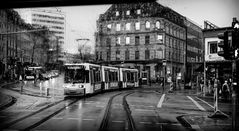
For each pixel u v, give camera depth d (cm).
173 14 7619
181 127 1248
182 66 8019
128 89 4500
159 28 6981
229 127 1248
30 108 1816
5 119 1366
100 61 7381
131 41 7219
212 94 3438
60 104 2086
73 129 1123
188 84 4784
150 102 2398
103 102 2261
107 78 3497
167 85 6284
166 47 7106
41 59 9900
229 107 2192
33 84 4997
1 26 6494
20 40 8131
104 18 7519
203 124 1317
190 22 8844
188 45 8569
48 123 1261
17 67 6656
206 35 3725
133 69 4675
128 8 7331
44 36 9988
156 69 6731
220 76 3525
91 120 1356
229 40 1000
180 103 2409
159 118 1505
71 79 2703
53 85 4906
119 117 1483
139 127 1216
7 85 4469
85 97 2755
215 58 3628
